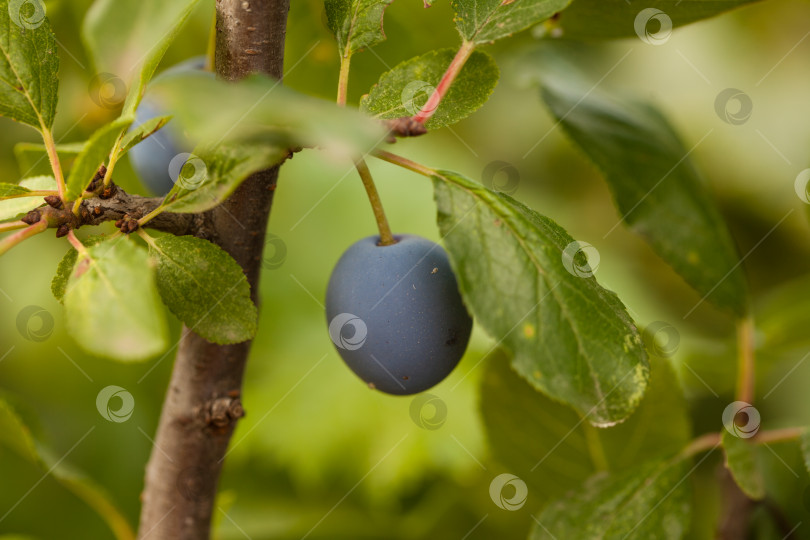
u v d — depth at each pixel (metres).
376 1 0.43
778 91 0.78
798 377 0.58
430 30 0.52
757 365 0.54
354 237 0.77
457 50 0.43
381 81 0.43
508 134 0.76
